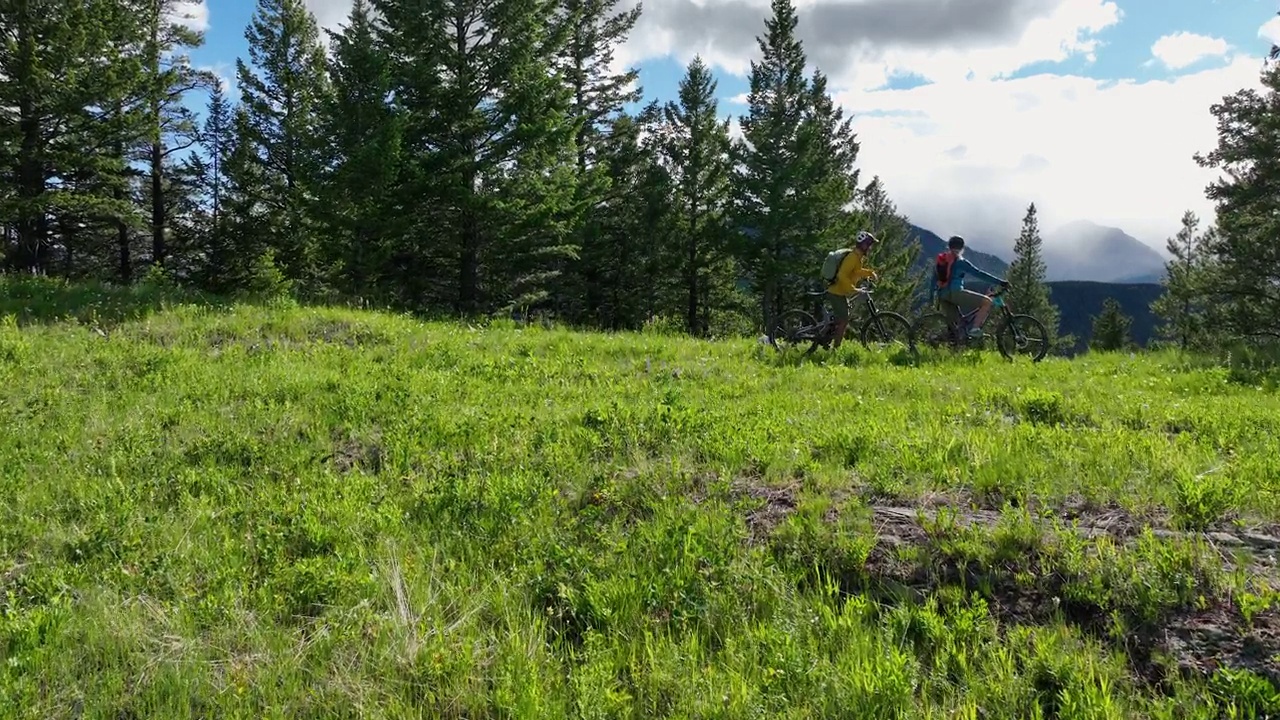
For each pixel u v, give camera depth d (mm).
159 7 24266
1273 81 23859
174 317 11469
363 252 21312
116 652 3293
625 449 5652
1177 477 4504
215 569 4074
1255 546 3740
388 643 3328
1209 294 28344
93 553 4246
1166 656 3000
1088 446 5371
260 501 4906
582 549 4016
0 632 3414
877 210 45625
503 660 3182
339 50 21125
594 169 28219
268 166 30781
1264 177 24250
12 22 19656
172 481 5297
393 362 9398
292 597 3695
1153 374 10211
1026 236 63750
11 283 13078
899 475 4820
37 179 21375
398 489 5113
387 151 19547
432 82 20812
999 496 4469
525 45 20969
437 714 2926
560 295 33375
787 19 33031
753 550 3896
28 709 2951
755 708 2768
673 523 4207
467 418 6523
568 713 2902
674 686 2984
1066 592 3381
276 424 6543
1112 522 4059
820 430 5906
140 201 28969
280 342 10375
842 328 11023
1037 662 2967
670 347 11461
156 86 22469
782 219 30953
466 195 20766
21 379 7902
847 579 3727
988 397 7516
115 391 7551
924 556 3742
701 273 37312
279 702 3018
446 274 26469
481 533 4340
